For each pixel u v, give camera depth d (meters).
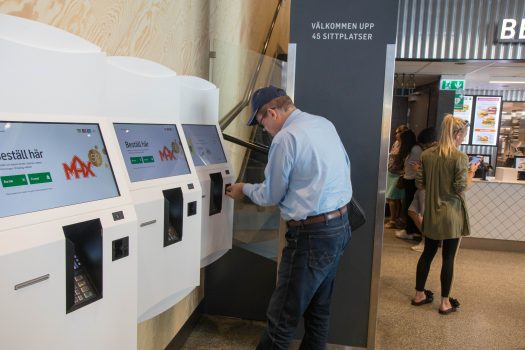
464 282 4.22
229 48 3.37
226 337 2.94
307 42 2.48
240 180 3.38
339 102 2.49
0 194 1.01
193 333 2.98
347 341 2.67
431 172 3.34
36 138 1.13
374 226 2.56
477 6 5.02
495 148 8.44
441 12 5.09
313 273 1.99
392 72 2.43
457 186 3.22
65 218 1.14
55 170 1.17
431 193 3.34
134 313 1.40
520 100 8.77
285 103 2.12
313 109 2.52
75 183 1.22
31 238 1.03
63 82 1.22
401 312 3.49
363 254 2.60
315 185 1.94
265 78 3.40
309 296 2.02
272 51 4.68
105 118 1.40
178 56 2.51
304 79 2.50
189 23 2.66
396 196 6.23
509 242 5.39
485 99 8.30
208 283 3.20
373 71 2.45
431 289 4.02
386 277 4.29
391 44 2.42
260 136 3.42
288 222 2.07
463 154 3.23
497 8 4.99
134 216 1.37
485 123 8.36
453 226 3.26
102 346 1.27
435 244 3.53
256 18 4.41
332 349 2.69
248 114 3.48
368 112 2.48
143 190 1.59
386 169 2.51
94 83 1.34
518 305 3.69
